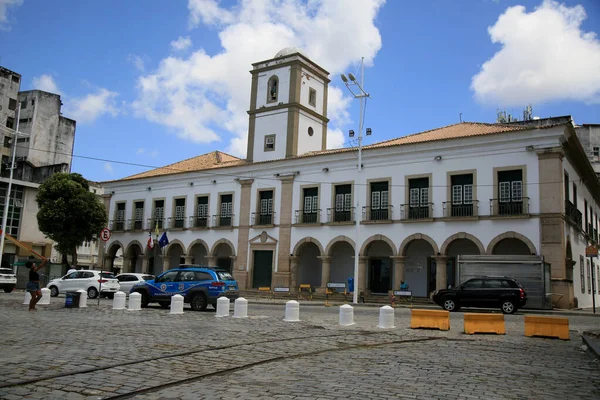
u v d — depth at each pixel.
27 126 52.53
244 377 7.41
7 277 29.52
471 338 12.34
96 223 37.66
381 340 11.69
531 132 25.47
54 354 8.77
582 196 32.19
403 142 30.53
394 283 29.12
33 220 45.72
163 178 41.03
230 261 38.19
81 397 6.10
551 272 24.23
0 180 43.81
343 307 15.10
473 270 24.08
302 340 11.38
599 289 38.03
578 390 6.93
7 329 11.96
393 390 6.68
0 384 6.57
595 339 11.12
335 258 33.84
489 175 26.61
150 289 20.36
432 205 28.17
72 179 37.66
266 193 35.50
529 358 9.49
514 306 20.62
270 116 37.59
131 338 11.01
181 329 12.95
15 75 52.19
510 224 25.66
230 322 15.04
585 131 48.16
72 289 25.98
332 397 6.26
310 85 38.34
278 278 33.44
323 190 32.62
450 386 6.98
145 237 41.47
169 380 7.07
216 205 37.59
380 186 30.58
